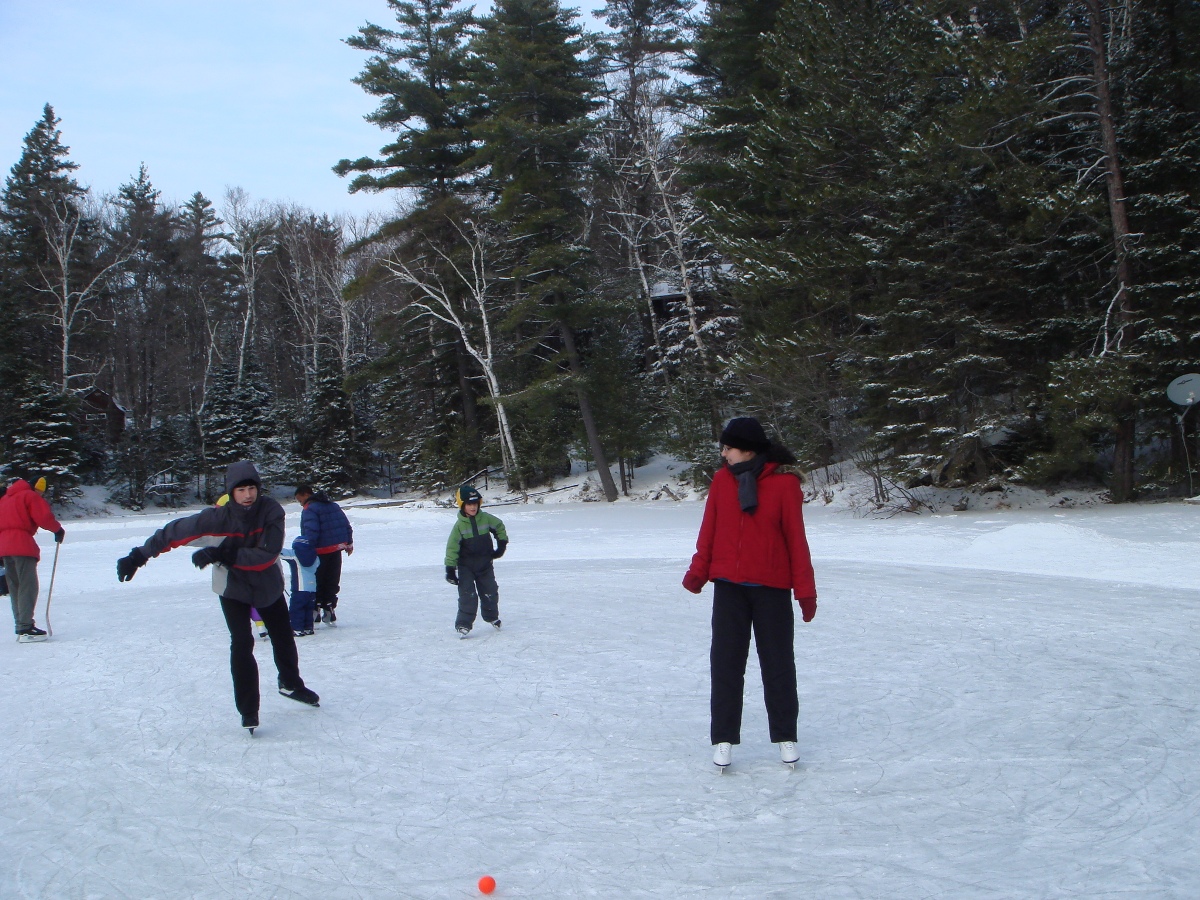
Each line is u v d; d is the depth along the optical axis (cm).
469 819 416
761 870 344
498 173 3403
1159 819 377
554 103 3425
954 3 2197
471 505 897
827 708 581
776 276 2378
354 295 3866
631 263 3975
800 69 2420
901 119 2259
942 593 1042
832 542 1652
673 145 3819
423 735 562
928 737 508
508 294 4100
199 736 579
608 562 1546
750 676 684
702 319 3781
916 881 328
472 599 898
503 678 707
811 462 2664
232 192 5938
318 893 343
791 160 2414
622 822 403
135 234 6016
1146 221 2066
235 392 5375
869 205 2339
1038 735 501
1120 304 2017
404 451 4659
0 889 357
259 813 437
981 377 2230
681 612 986
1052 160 2228
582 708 608
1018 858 344
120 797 468
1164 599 940
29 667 834
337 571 995
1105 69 2047
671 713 588
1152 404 2022
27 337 4816
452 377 4456
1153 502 2025
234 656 580
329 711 631
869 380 2242
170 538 573
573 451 3841
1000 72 2000
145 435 5197
